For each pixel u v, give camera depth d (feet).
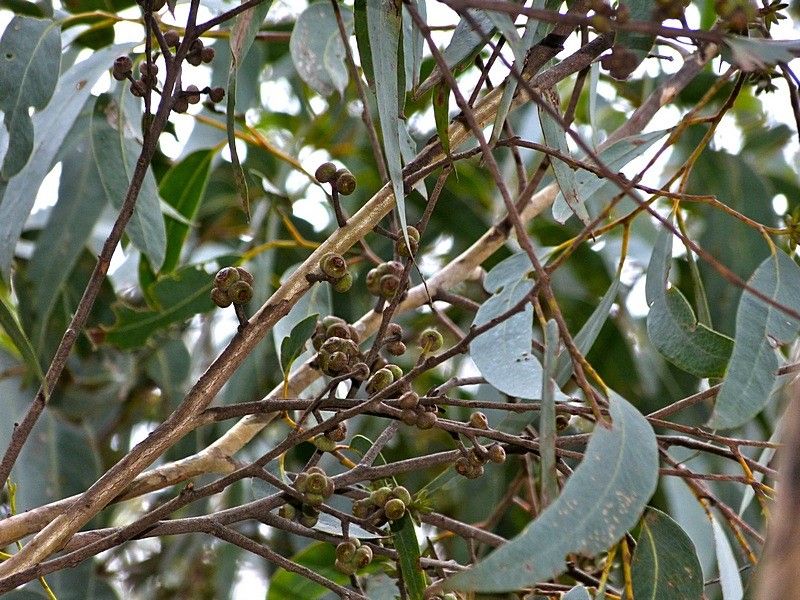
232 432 4.22
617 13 3.75
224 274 3.82
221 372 3.84
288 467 5.48
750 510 5.18
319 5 4.99
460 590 3.41
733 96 4.10
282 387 4.24
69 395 5.68
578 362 3.55
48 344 5.49
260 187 5.40
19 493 5.19
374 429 5.62
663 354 4.12
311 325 3.99
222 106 5.70
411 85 4.21
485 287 4.38
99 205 5.24
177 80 3.95
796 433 3.30
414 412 3.85
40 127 4.89
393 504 3.87
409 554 3.92
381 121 3.79
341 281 3.86
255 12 4.06
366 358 3.95
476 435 3.90
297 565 3.89
